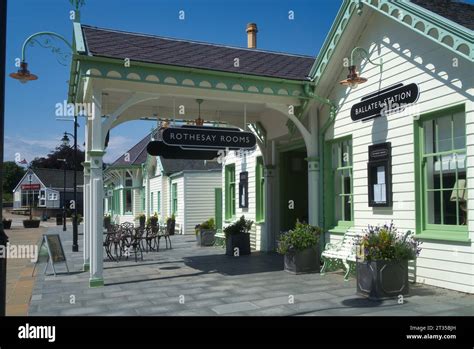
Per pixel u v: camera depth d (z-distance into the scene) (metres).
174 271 10.42
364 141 9.30
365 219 9.25
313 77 10.34
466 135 7.04
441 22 6.95
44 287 8.78
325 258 9.58
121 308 6.85
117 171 33.28
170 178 25.61
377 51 8.97
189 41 11.68
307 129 10.90
